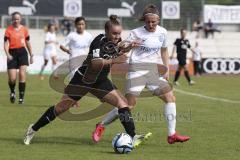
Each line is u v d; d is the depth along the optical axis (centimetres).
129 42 2619
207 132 3191
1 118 3722
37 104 4659
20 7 11769
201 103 4944
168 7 11769
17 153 2497
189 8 12288
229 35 12812
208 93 6072
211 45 12519
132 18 12019
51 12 11962
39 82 7500
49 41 8256
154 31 2781
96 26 12112
